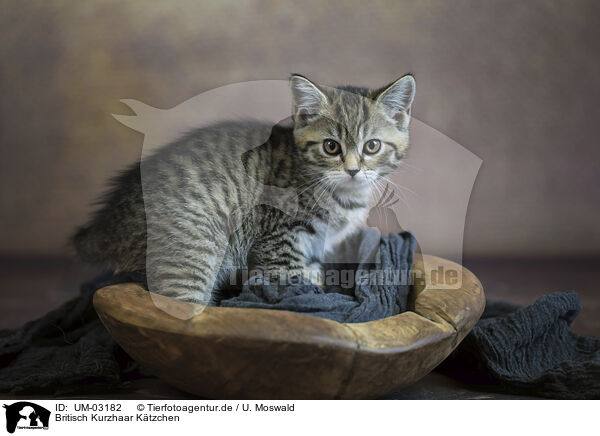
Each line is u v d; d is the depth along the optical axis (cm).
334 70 91
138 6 92
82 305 57
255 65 92
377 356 40
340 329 40
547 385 47
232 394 42
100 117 93
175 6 92
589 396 46
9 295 74
